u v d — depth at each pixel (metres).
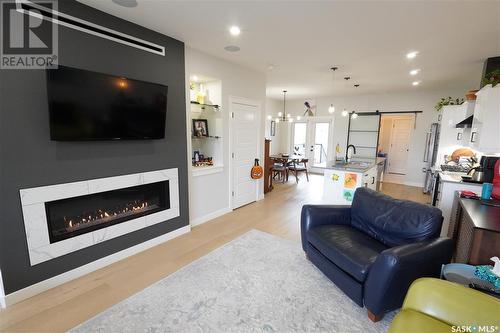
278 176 7.54
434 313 1.35
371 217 2.53
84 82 2.15
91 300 2.09
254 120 4.76
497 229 1.79
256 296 2.16
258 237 3.36
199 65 3.49
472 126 3.47
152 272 2.51
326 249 2.29
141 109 2.64
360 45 3.17
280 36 2.92
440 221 2.06
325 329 1.81
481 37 2.81
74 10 2.15
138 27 2.65
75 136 2.17
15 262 2.01
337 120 7.74
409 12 2.28
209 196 3.99
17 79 1.90
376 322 1.87
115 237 2.69
